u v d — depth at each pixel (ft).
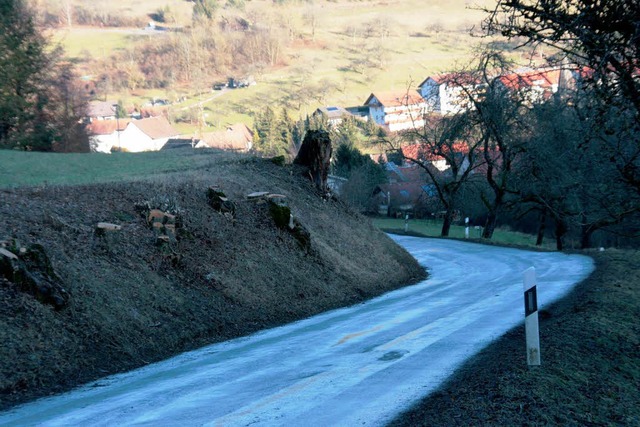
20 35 170.91
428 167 188.75
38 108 179.22
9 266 41.60
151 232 59.82
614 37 30.35
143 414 28.22
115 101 586.45
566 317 42.70
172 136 469.57
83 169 97.40
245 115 545.44
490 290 69.31
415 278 92.84
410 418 24.47
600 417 24.31
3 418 29.99
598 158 52.44
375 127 424.05
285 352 42.01
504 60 134.82
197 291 55.98
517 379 27.63
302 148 109.50
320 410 26.61
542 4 29.53
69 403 32.04
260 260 68.08
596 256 98.32
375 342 42.65
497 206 157.38
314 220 92.07
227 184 86.38
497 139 144.56
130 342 44.04
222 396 30.53
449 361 34.30
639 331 39.27
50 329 40.22
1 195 56.44
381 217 266.77
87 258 50.31
